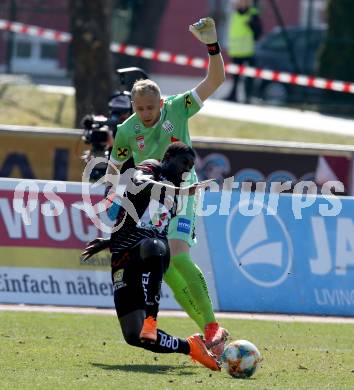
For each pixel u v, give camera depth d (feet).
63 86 285.64
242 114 245.86
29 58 318.65
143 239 84.07
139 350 97.35
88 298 125.59
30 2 321.93
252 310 126.11
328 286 127.03
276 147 168.35
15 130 164.96
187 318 119.85
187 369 88.07
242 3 268.62
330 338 109.60
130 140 93.40
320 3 370.53
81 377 82.12
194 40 364.38
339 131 235.20
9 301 125.39
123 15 313.94
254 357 83.61
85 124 122.21
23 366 86.89
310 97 277.44
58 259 125.49
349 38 272.92
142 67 294.05
